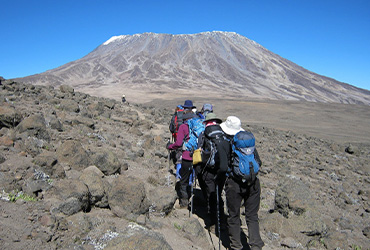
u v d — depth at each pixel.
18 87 12.09
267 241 5.36
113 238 3.62
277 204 6.22
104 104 14.09
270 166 10.92
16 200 4.07
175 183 6.48
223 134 4.71
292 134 21.78
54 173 5.10
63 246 3.44
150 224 4.43
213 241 4.84
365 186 11.46
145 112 17.48
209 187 5.00
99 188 4.63
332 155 16.66
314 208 5.97
